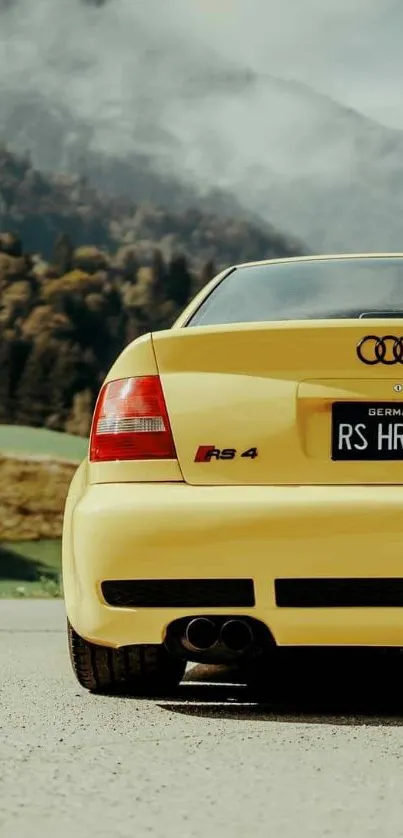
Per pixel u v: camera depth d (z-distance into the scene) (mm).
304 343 3180
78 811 2213
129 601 3195
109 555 3170
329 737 2986
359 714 3342
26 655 4973
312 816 2176
